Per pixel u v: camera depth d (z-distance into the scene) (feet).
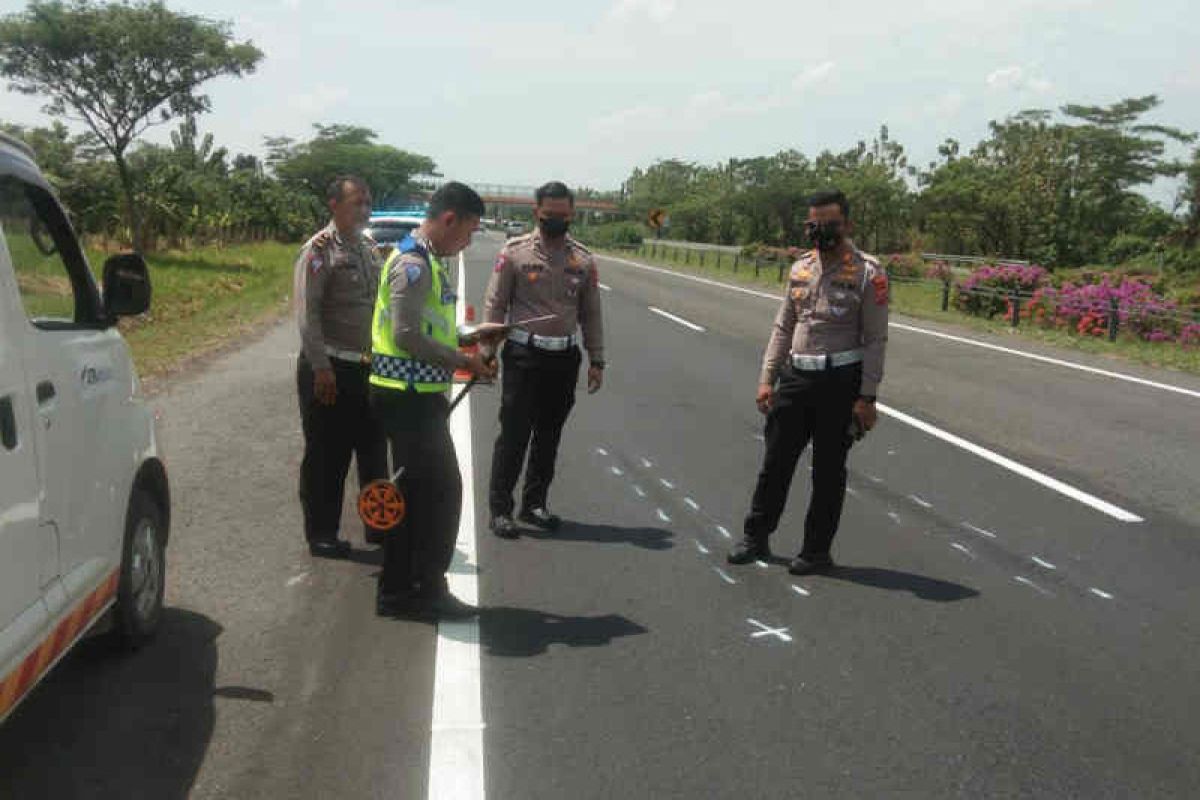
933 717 13.34
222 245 128.06
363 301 18.37
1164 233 190.39
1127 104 204.44
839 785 11.69
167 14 91.15
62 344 12.08
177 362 41.27
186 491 22.98
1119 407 36.96
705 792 11.49
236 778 11.52
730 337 56.75
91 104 93.66
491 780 11.60
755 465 26.84
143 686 13.66
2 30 86.74
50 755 11.90
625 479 25.08
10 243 11.31
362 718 12.96
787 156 281.33
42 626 10.69
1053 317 68.69
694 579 18.28
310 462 18.71
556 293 20.12
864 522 21.94
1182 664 15.11
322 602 16.79
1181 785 11.84
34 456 10.66
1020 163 200.03
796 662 14.92
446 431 16.26
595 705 13.46
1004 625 16.44
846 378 18.07
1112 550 20.36
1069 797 11.55
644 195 400.06
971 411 35.24
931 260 176.55
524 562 18.95
